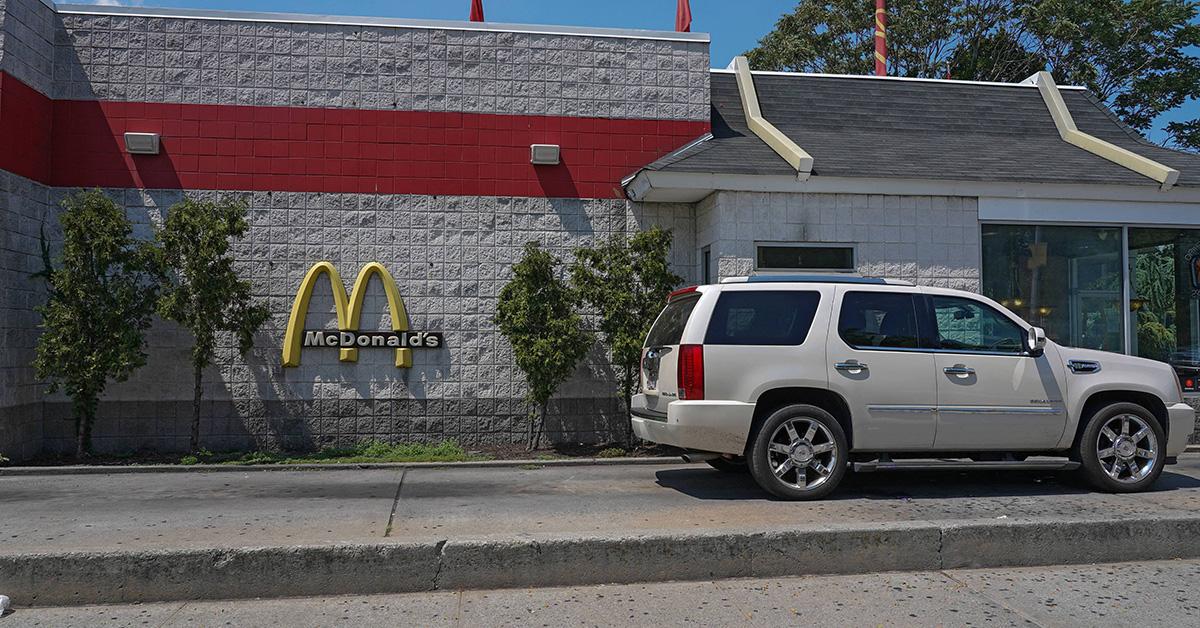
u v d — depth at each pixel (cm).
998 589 564
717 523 669
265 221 1173
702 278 1242
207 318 1051
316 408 1166
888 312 797
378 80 1204
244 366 1156
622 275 1126
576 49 1248
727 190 1154
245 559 549
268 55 1184
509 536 584
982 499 777
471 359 1198
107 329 1032
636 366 1145
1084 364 816
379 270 1180
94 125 1148
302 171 1182
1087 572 602
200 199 1160
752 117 1335
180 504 783
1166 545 637
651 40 1266
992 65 2812
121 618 512
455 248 1205
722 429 759
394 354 1183
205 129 1167
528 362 1096
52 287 1116
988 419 787
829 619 508
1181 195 1219
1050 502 757
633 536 583
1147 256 1259
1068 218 1218
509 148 1224
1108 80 2722
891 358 780
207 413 1147
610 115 1251
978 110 1442
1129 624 498
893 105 1424
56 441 1121
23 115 1067
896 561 604
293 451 1151
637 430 860
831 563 597
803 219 1172
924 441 783
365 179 1193
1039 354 802
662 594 555
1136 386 819
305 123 1187
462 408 1193
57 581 536
